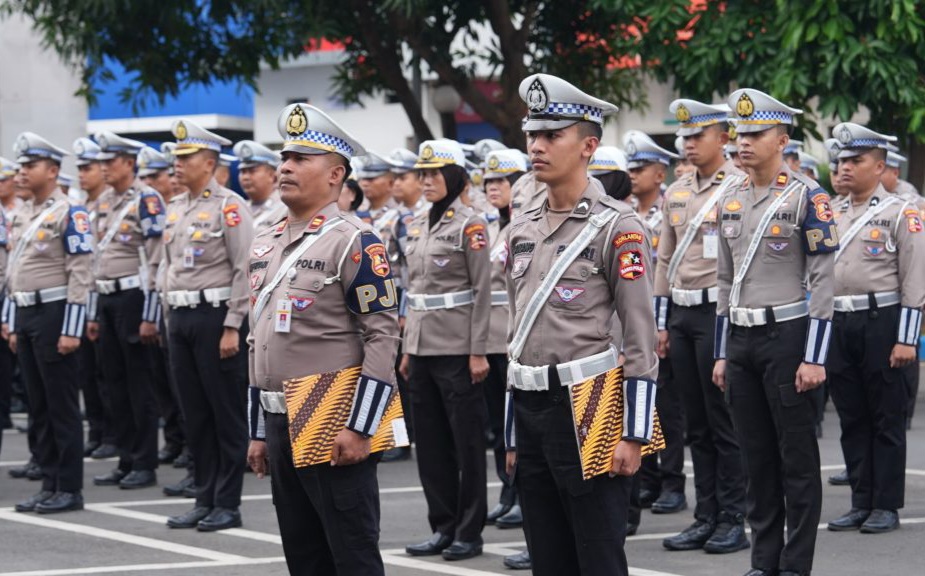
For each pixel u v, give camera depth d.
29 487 11.62
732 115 8.91
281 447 6.19
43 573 8.38
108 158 12.13
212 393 9.72
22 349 10.51
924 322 19.23
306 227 6.22
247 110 32.38
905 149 16.31
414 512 10.36
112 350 11.87
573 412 5.67
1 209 12.34
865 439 9.52
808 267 7.63
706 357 8.95
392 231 13.40
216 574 8.32
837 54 14.82
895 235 9.53
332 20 18.02
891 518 9.38
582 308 5.73
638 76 21.20
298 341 6.12
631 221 5.73
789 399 7.58
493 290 10.05
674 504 10.16
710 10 15.93
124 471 11.85
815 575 8.12
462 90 18.66
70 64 19.97
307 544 6.35
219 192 9.98
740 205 7.84
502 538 9.40
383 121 29.92
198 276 9.74
